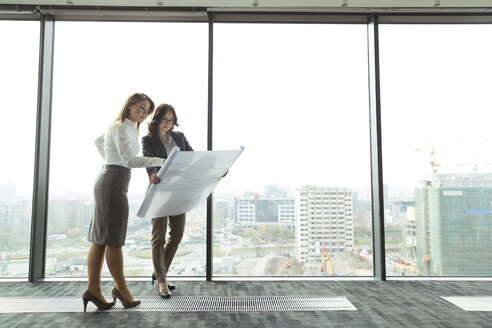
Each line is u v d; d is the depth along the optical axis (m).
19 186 2.95
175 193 2.16
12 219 2.93
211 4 2.89
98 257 2.05
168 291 2.32
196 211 2.94
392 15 3.07
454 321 1.89
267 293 2.44
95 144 2.28
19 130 2.99
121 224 2.04
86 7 2.90
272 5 2.91
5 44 3.04
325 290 2.52
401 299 2.30
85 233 2.94
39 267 2.86
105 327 1.80
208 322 1.87
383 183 2.99
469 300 2.28
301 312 2.04
